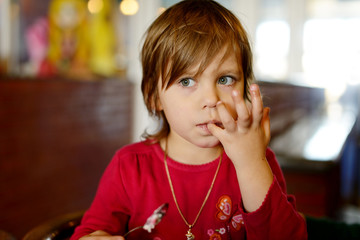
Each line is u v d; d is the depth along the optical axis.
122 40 4.84
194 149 0.75
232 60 0.66
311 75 6.17
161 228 0.75
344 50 6.20
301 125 2.67
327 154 1.63
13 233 2.56
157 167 0.77
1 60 3.04
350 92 5.24
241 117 0.61
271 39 6.09
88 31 4.13
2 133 2.82
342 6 6.15
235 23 0.71
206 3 0.74
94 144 4.03
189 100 0.65
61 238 0.76
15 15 3.14
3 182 2.78
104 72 4.47
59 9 3.66
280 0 6.00
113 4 4.57
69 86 3.62
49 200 3.02
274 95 2.08
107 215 0.76
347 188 3.46
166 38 0.68
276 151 1.68
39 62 3.44
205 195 0.76
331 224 0.87
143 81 0.77
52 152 3.35
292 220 0.65
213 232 0.76
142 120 5.09
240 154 0.62
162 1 5.24
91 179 3.62
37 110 3.19
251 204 0.64
